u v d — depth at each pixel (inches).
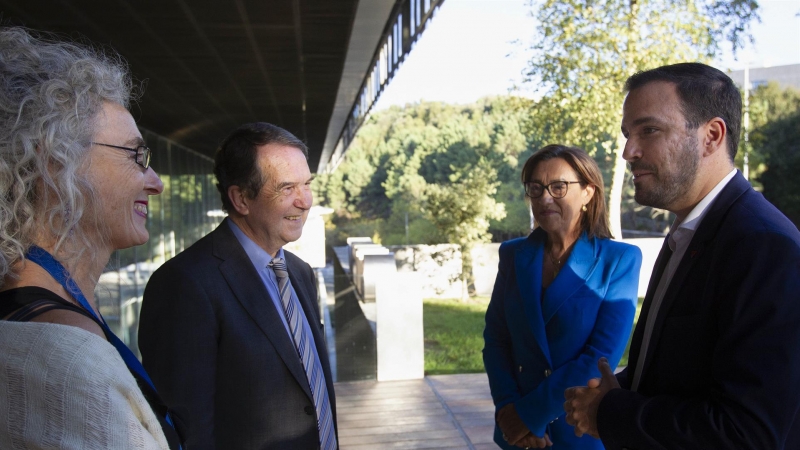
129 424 29.2
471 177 537.3
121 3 150.9
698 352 51.1
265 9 162.1
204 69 239.5
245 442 67.1
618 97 444.1
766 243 47.2
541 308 86.0
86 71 35.5
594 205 88.0
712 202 54.7
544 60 469.7
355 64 253.8
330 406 76.1
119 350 36.1
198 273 67.7
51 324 29.7
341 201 1852.9
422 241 827.4
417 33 166.1
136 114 318.3
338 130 567.8
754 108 574.9
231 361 67.2
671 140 54.2
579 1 445.1
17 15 157.3
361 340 215.3
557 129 487.5
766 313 45.7
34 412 28.2
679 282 53.2
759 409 44.6
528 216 1002.7
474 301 506.9
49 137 32.5
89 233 36.1
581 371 79.5
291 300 74.8
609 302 84.3
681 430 48.0
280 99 337.4
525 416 81.0
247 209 72.5
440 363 264.2
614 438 53.4
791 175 828.6
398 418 174.2
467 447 153.2
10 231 32.3
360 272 314.2
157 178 40.7
